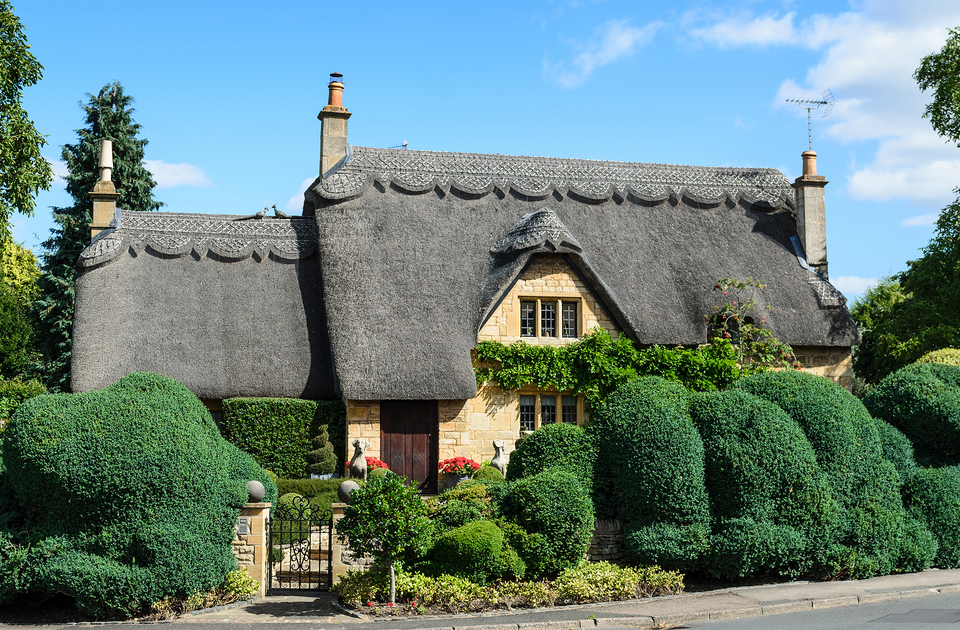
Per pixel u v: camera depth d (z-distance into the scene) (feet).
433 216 86.94
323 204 85.71
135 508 43.37
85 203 132.26
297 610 44.70
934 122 106.11
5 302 155.12
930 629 39.29
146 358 75.61
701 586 50.03
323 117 93.91
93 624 41.78
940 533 57.00
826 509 51.65
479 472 70.79
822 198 95.30
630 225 90.43
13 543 42.52
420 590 44.98
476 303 79.87
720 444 51.67
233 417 74.38
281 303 82.28
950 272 104.53
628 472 51.11
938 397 60.59
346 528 45.60
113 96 138.00
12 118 76.18
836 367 87.86
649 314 82.12
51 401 43.78
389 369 73.87
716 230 92.68
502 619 42.45
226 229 86.79
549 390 79.77
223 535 46.44
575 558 48.21
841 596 47.01
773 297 87.40
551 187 91.56
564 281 80.38
